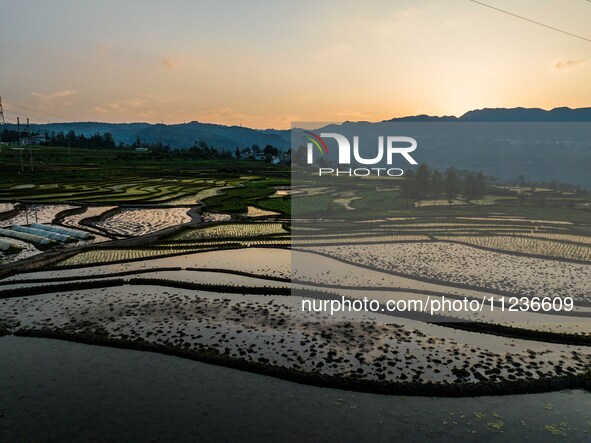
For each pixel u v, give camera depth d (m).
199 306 24.86
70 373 18.09
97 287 28.00
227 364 18.61
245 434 14.59
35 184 83.38
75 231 43.12
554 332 20.95
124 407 15.96
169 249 37.44
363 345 20.19
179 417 15.44
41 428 14.84
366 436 14.49
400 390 16.73
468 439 14.33
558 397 16.55
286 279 29.00
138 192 75.69
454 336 21.08
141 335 21.22
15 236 41.59
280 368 18.08
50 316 23.50
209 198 69.62
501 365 18.39
